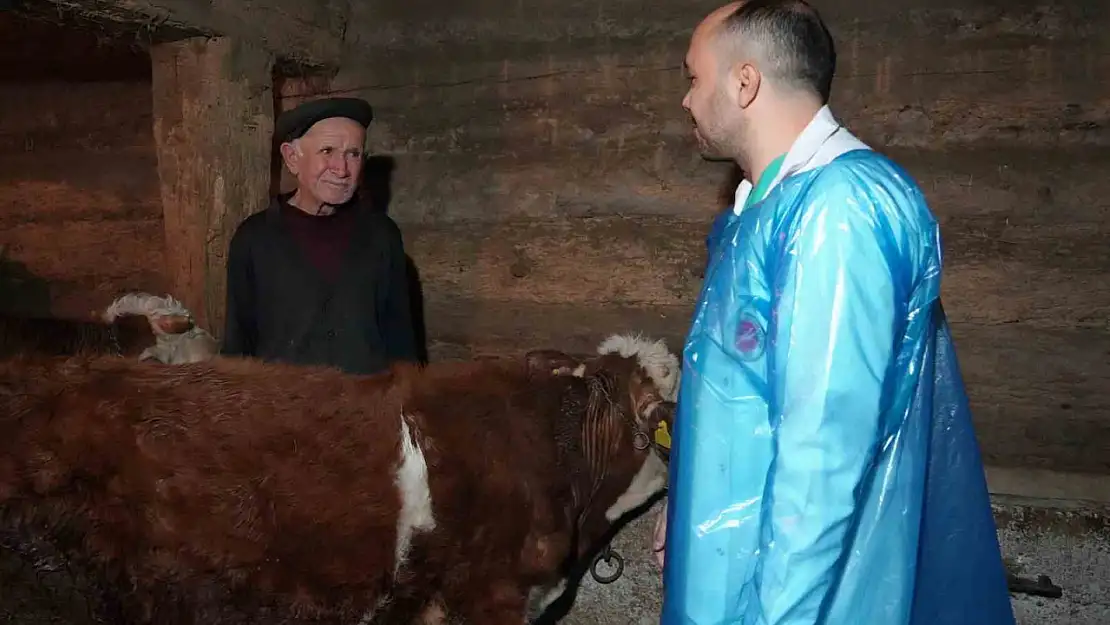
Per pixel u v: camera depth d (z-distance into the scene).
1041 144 2.64
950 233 2.71
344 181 2.36
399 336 2.53
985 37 2.66
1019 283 2.67
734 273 1.16
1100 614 2.48
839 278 1.03
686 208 2.93
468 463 1.96
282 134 2.38
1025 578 2.52
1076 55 2.60
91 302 3.69
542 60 3.03
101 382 1.79
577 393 2.20
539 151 3.04
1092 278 2.62
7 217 3.76
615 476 2.26
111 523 1.73
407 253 3.18
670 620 1.23
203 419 1.79
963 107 2.69
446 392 2.03
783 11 1.18
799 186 1.11
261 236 2.33
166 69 2.62
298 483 1.81
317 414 1.87
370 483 1.86
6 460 1.68
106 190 3.64
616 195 2.98
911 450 1.16
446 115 3.12
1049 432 2.66
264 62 2.74
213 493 1.76
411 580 1.93
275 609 1.85
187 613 1.81
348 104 2.34
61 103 3.65
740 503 1.16
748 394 1.15
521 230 3.07
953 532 1.27
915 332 1.13
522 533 2.02
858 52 2.76
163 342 2.48
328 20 3.06
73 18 2.34
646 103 2.95
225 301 2.67
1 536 1.72
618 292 2.99
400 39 3.15
